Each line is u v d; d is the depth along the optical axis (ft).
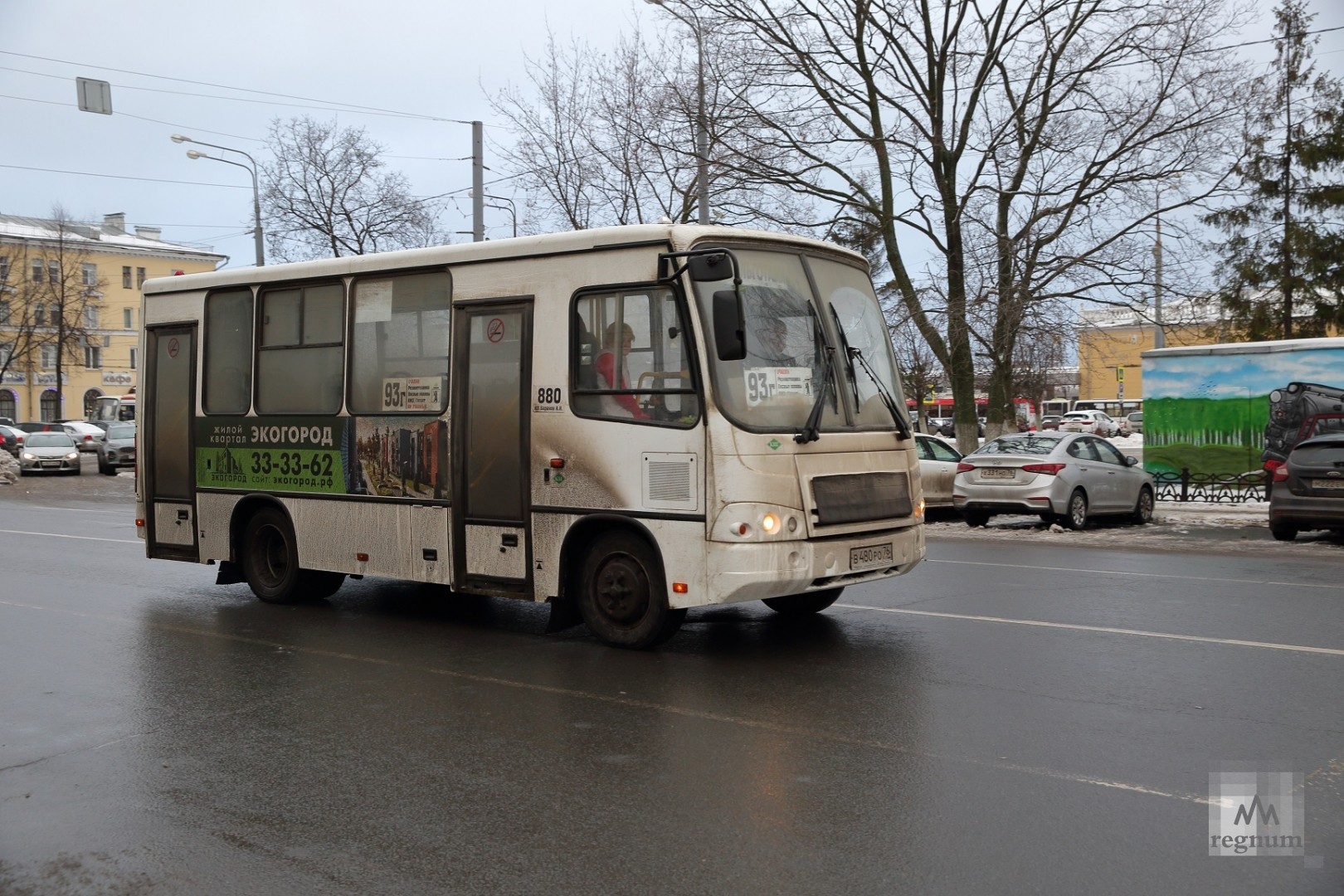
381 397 31.40
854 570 26.71
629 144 89.66
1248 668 24.48
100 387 272.72
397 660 27.12
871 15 81.71
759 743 19.74
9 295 228.02
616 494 26.55
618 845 15.15
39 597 37.22
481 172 83.20
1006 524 62.64
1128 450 146.10
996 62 80.74
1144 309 79.92
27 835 16.05
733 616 31.99
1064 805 16.33
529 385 28.04
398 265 30.96
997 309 77.82
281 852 15.20
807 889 13.66
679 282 25.57
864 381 28.32
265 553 35.22
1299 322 125.59
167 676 25.64
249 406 34.88
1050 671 24.50
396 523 31.01
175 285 37.06
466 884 14.03
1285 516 49.90
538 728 20.90
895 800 16.69
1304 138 121.90
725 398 25.13
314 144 113.70
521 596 28.32
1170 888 13.52
